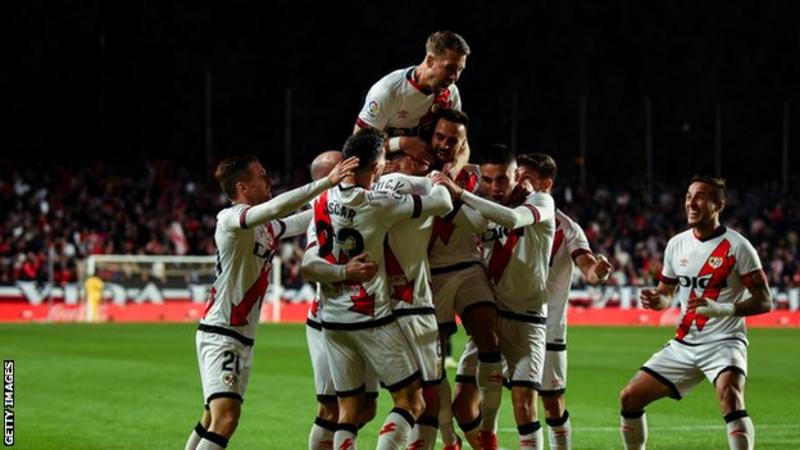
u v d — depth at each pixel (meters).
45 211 59.59
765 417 22.19
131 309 54.16
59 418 21.11
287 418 21.38
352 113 73.06
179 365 31.38
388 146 13.87
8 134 67.56
